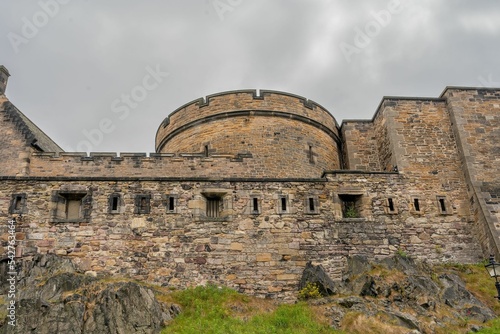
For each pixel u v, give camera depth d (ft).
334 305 52.21
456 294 54.80
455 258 61.26
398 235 61.46
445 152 67.31
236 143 68.54
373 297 53.78
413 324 49.24
